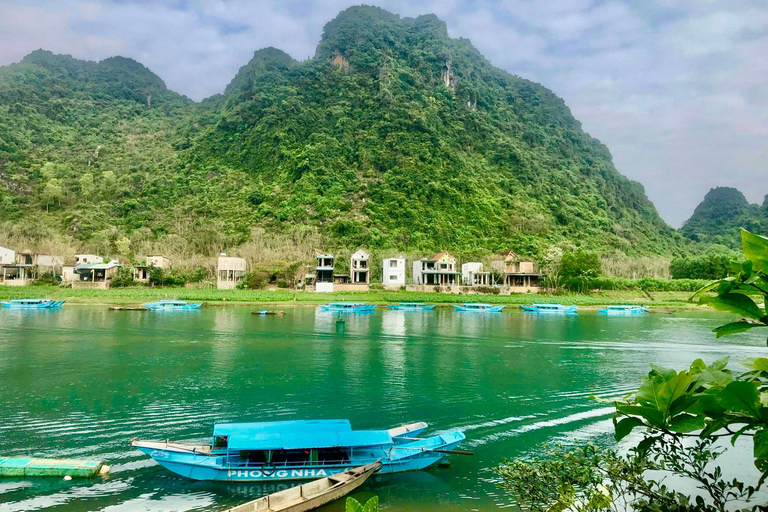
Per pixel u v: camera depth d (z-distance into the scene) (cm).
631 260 15612
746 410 511
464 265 12344
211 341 5134
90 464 2047
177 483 1986
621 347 5153
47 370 3747
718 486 756
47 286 10375
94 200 17350
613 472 882
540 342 5453
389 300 10050
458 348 4991
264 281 10988
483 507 1848
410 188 17600
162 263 11600
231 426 2211
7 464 2031
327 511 1766
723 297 524
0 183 16850
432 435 2539
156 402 2978
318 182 17575
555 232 17738
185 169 19900
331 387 3384
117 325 6262
